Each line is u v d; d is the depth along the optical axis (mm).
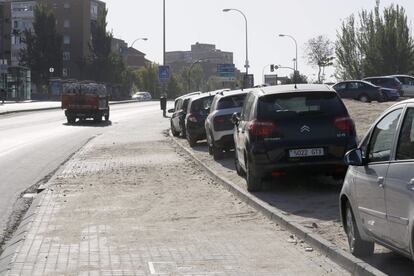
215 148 20031
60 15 126750
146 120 50219
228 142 19750
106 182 15938
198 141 27984
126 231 10117
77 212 11883
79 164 20125
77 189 14805
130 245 9125
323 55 97312
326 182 14344
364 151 7543
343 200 8266
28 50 111375
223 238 9469
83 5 126438
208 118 20984
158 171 18125
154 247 8977
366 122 25359
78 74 125750
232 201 12742
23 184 16188
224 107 20125
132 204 12688
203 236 9641
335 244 8523
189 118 25234
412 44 81062
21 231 10289
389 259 7668
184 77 166625
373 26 82312
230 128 19688
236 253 8523
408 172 6133
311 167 12602
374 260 7633
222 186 14938
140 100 114062
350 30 86750
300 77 86438
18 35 119562
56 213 11789
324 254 8281
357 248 7738
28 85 90438
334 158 12594
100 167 19219
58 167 19734
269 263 7969
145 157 22188
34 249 8938
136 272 7652
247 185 13375
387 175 6594
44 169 19266
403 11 81125
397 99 46062
